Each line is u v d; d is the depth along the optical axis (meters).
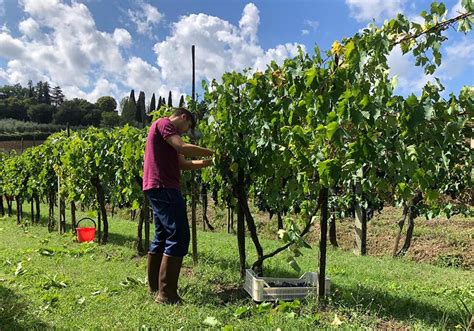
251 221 4.57
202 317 3.38
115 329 3.08
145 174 3.96
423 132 2.98
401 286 4.79
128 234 9.28
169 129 3.88
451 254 8.26
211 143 4.57
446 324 3.39
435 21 3.12
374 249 9.38
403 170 3.02
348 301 3.87
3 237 8.45
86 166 7.98
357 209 8.40
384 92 2.90
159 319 3.29
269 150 4.23
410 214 8.27
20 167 12.09
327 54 3.24
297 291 3.95
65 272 5.02
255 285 3.86
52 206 10.12
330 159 3.21
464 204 7.88
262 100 4.01
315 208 3.95
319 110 3.12
